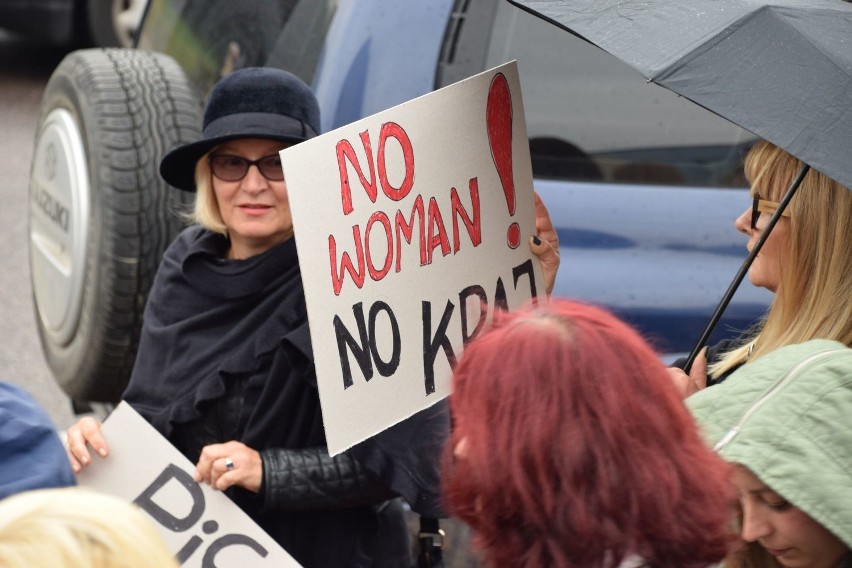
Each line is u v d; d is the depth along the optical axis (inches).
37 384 283.6
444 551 153.3
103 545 56.7
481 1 189.8
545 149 193.9
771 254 116.9
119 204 198.4
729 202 198.4
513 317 81.1
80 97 209.9
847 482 82.5
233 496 132.8
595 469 73.5
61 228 216.2
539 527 73.7
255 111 131.8
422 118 117.7
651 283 193.8
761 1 105.3
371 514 136.3
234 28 225.8
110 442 130.5
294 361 127.0
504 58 191.9
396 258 116.0
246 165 133.1
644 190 195.9
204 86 233.8
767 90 98.0
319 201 109.6
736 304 196.5
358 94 185.0
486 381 76.8
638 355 77.3
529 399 75.0
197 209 139.2
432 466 127.9
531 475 73.9
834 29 103.9
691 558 74.3
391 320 115.3
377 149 114.4
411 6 187.9
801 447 83.6
